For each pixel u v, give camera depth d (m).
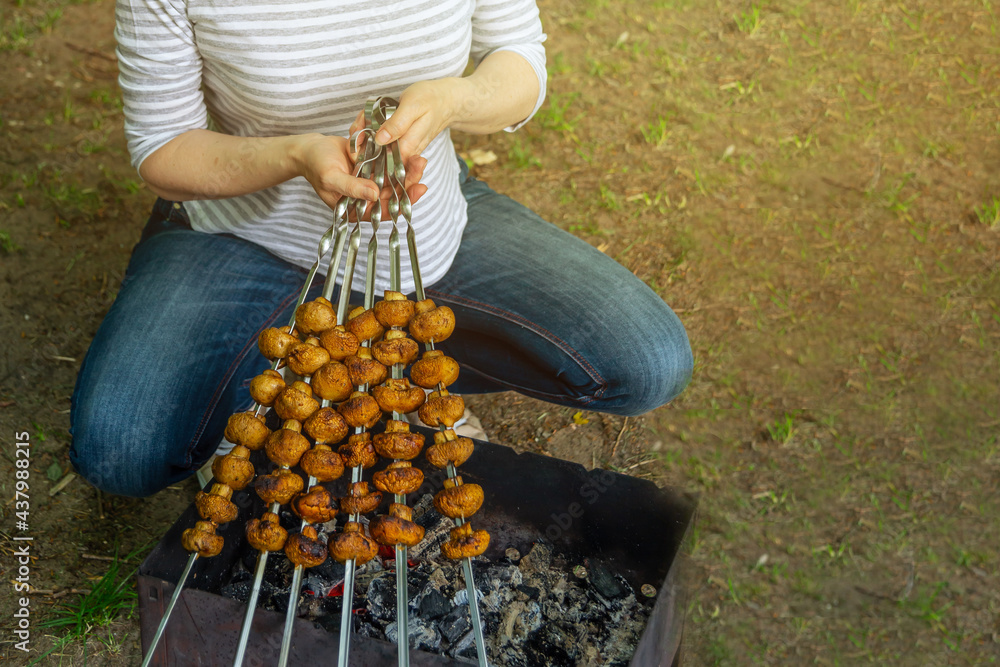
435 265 1.96
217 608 1.40
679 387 2.05
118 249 3.01
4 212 3.08
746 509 2.41
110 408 1.80
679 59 4.01
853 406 2.67
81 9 4.12
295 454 1.30
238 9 1.64
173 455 1.85
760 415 2.63
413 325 1.38
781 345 2.83
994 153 3.52
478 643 1.26
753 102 3.79
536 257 2.06
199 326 1.89
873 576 2.28
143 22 1.67
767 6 4.36
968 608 2.20
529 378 2.08
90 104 3.60
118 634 1.96
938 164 3.47
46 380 2.56
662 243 3.14
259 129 1.86
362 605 1.63
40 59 3.81
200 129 1.81
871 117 3.71
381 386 1.35
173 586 1.41
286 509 1.75
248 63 1.69
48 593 2.03
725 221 3.25
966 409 2.66
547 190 3.33
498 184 3.34
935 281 3.03
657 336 1.99
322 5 1.65
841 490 2.46
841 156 3.52
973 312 2.93
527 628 1.61
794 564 2.30
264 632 1.40
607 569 1.75
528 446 2.46
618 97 3.79
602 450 2.48
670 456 2.50
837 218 3.26
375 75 1.75
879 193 3.36
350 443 1.37
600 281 2.03
